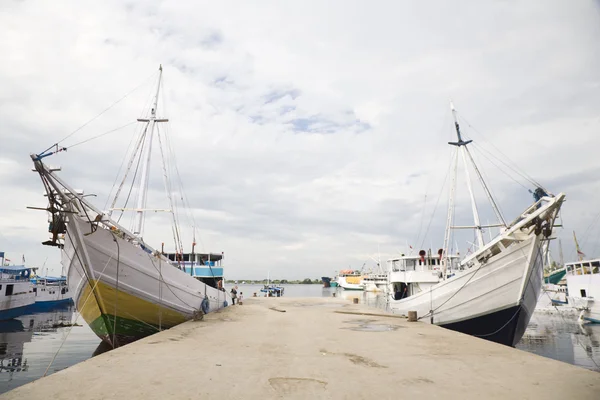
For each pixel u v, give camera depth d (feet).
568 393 19.15
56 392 18.38
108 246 43.70
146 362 25.67
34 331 84.28
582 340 76.18
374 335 41.22
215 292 74.18
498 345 34.63
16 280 130.82
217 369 23.94
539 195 51.83
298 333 42.50
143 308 48.93
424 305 62.85
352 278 376.68
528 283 49.60
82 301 48.49
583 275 104.63
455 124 73.41
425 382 21.36
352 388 20.02
